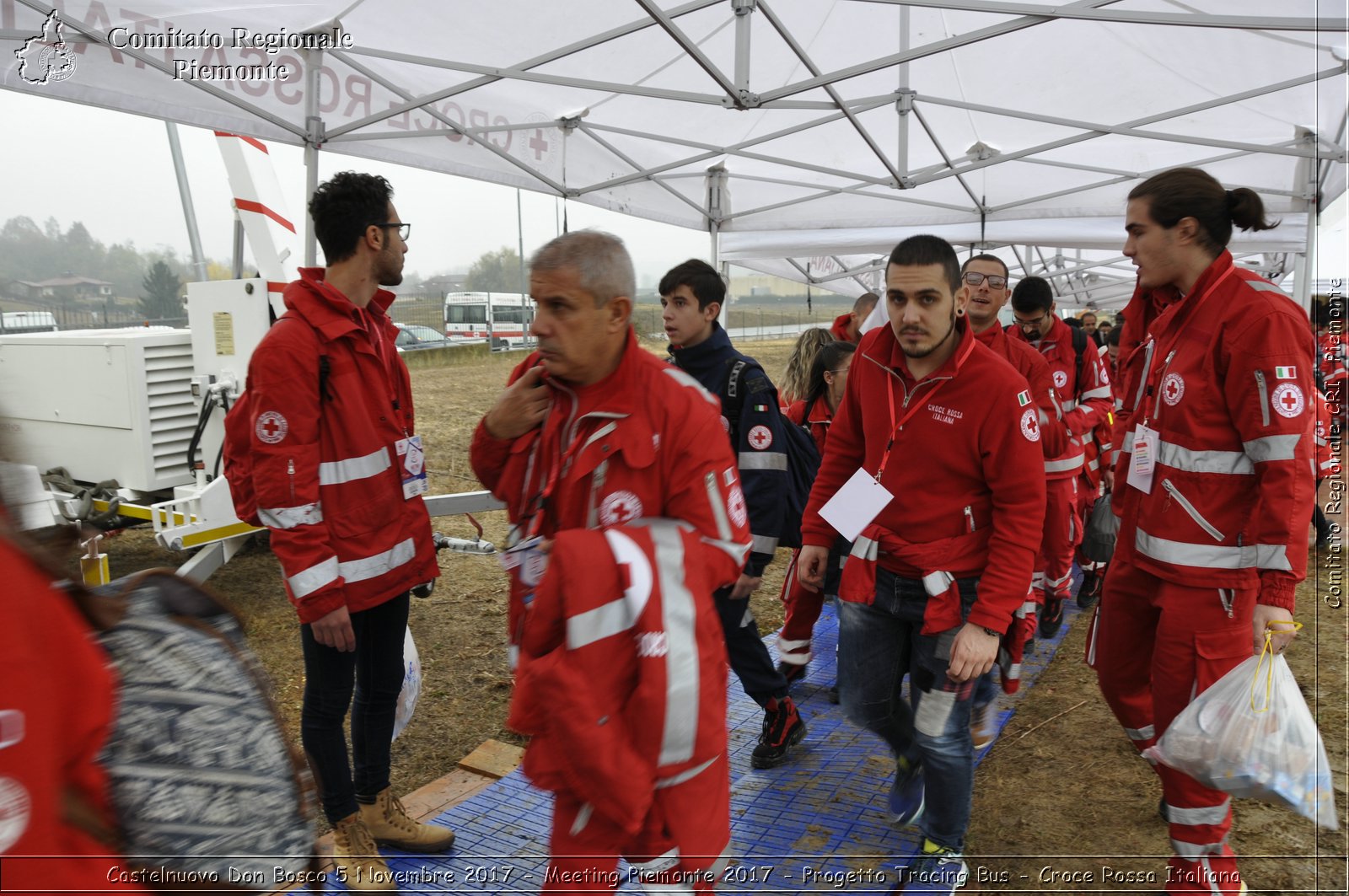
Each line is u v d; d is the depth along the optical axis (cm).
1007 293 423
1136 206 251
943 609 250
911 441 256
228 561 638
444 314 2897
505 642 515
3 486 102
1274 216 720
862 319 516
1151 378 264
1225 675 240
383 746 283
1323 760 234
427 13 444
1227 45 486
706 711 172
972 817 325
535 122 607
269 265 561
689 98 464
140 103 405
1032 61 537
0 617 90
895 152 712
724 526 183
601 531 173
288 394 238
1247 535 240
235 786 120
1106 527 530
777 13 486
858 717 283
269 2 406
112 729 111
